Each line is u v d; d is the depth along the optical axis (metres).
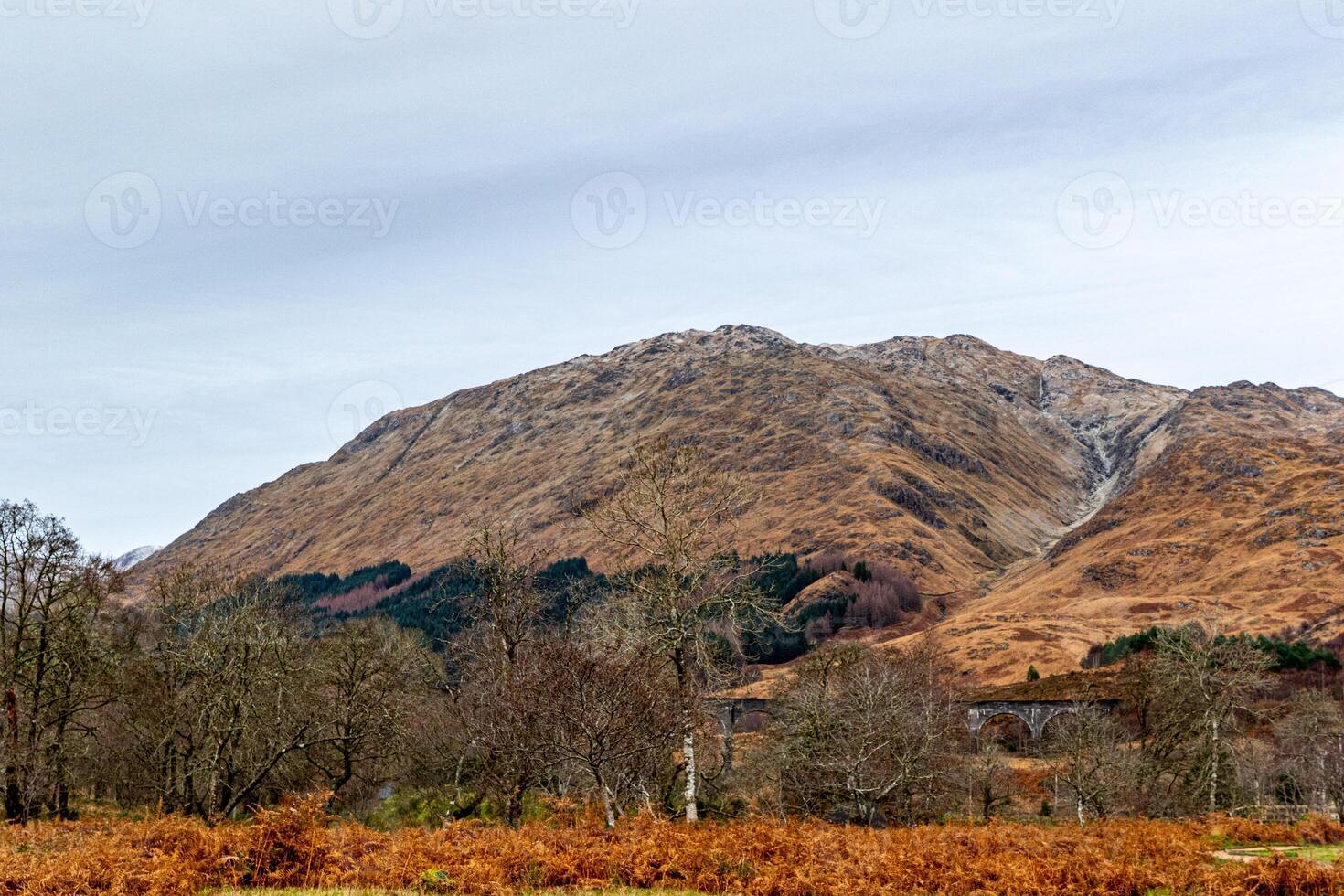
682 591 38.72
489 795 56.00
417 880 25.12
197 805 47.22
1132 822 38.28
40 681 49.22
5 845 28.80
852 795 50.44
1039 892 24.97
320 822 28.78
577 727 37.28
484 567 45.94
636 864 26.89
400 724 56.66
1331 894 24.22
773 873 25.69
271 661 50.88
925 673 87.00
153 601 59.16
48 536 49.94
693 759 38.22
